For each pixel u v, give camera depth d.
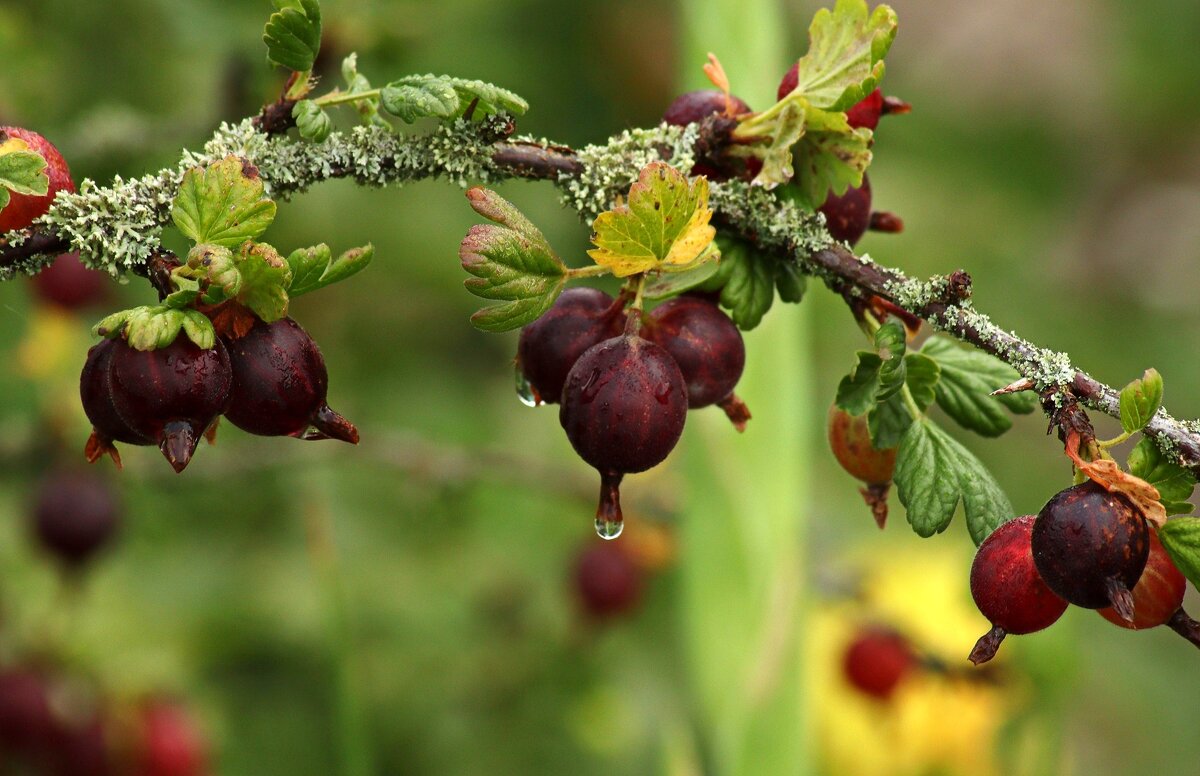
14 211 0.62
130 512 1.02
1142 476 0.61
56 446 0.94
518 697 1.13
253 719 1.06
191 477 0.95
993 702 1.03
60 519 0.91
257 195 0.61
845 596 0.98
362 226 1.15
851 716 1.06
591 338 0.63
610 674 1.14
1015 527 0.61
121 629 1.02
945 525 0.63
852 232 0.65
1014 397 0.65
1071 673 0.95
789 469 0.71
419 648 1.13
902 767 1.06
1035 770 0.98
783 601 0.71
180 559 1.10
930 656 0.96
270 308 0.61
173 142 0.91
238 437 1.04
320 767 1.06
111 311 0.99
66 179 0.63
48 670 0.94
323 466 1.10
